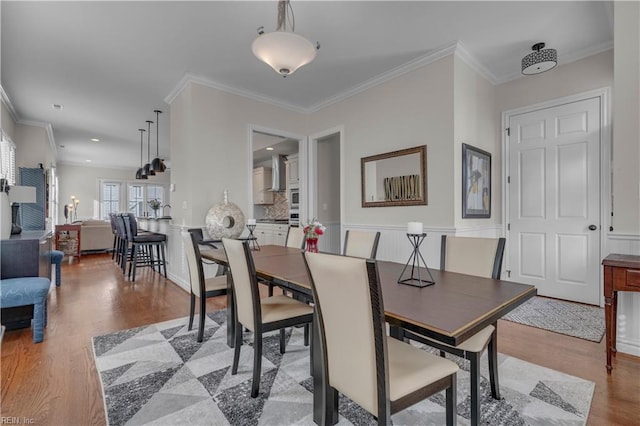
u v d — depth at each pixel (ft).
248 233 14.15
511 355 7.37
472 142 11.55
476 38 10.09
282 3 7.39
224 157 13.56
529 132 12.30
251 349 7.63
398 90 12.26
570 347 7.77
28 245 9.01
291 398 5.65
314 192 16.60
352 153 14.20
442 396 5.78
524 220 12.43
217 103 13.41
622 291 6.81
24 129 18.57
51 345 7.84
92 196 33.81
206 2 8.35
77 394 5.76
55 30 9.52
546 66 10.19
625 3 7.45
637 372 6.56
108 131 20.90
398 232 12.16
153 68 12.06
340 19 9.08
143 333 8.62
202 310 8.05
